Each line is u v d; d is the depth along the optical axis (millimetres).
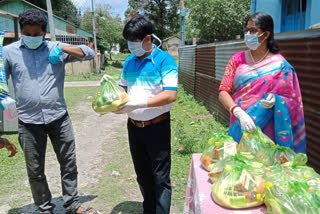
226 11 23375
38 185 3051
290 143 2414
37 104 2844
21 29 2701
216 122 6914
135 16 2469
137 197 3732
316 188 1563
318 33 3277
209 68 8070
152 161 2715
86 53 3004
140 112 2574
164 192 2721
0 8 20391
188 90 11477
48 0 13102
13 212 3422
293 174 1661
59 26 22938
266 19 2363
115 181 4176
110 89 2432
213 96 7719
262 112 2389
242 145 2170
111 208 3473
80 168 4684
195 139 5539
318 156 3412
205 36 25922
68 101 10648
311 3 6422
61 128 2998
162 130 2654
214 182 1920
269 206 1592
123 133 6617
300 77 3682
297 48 3713
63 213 3387
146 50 2506
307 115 3590
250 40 2377
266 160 1992
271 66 2393
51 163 4883
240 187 1684
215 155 2156
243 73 2469
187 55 11656
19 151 5289
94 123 7590
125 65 2760
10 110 2893
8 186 4035
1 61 2469
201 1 23766
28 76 2812
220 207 1720
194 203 2184
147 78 2549
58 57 2844
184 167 4484
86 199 3686
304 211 1429
